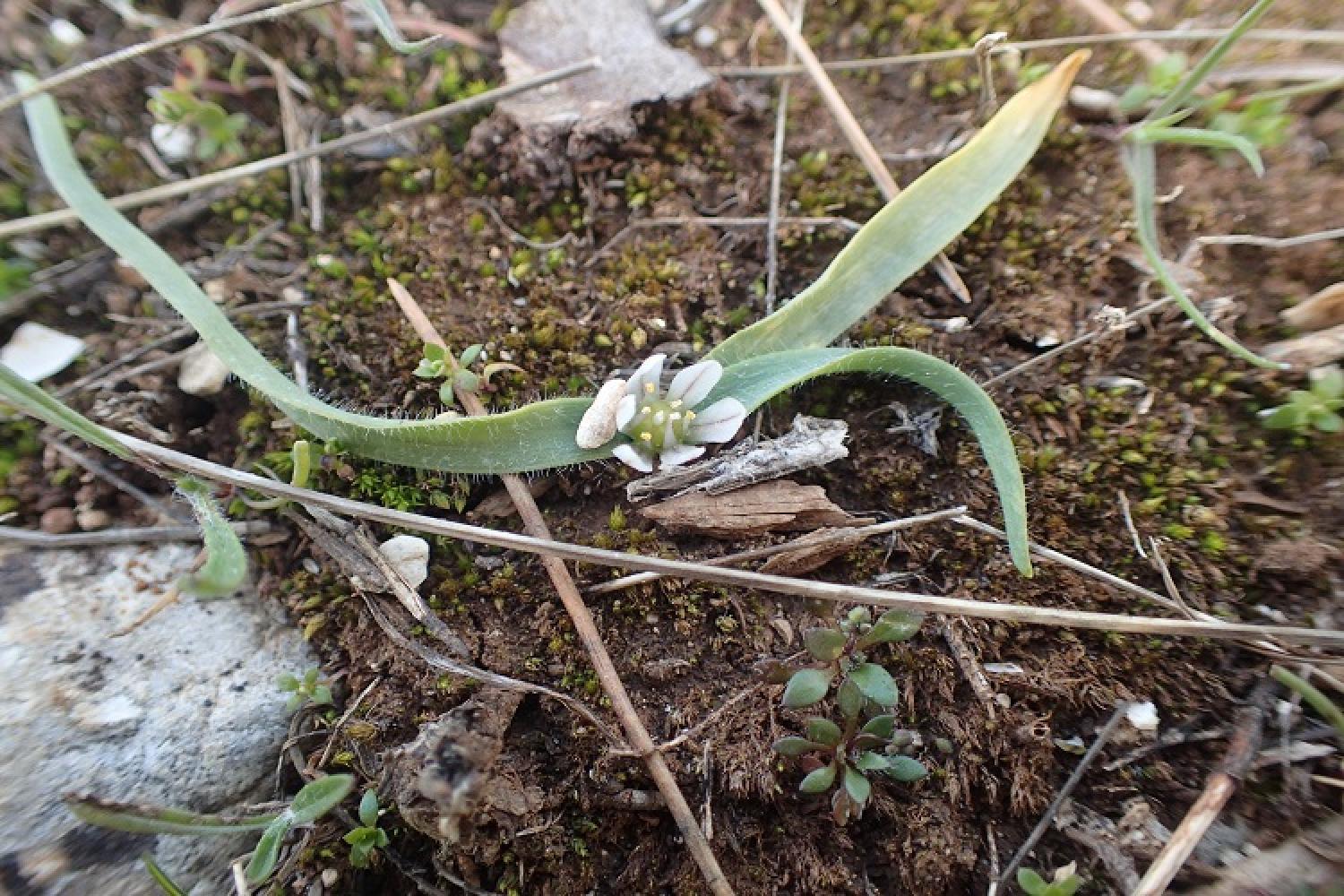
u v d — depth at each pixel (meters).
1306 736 0.09
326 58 0.12
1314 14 0.12
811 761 0.08
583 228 0.11
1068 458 0.10
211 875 0.09
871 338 0.10
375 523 0.10
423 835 0.09
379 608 0.09
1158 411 0.10
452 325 0.10
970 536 0.09
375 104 0.12
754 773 0.08
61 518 0.10
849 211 0.11
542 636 0.09
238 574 0.08
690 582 0.09
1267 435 0.10
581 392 0.10
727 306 0.11
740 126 0.12
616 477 0.10
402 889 0.09
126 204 0.11
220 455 0.10
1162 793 0.09
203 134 0.11
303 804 0.08
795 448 0.09
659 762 0.08
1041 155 0.11
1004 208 0.11
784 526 0.09
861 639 0.08
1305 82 0.11
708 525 0.09
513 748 0.09
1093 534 0.09
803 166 0.11
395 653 0.09
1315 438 0.10
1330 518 0.09
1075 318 0.10
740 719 0.09
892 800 0.09
